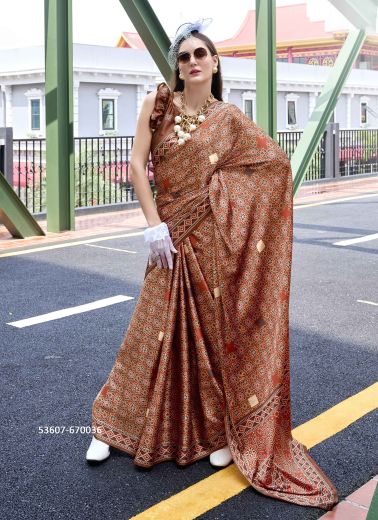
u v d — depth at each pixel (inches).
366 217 406.3
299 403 146.3
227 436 114.2
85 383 156.8
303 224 382.0
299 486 110.0
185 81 112.5
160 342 114.4
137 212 433.1
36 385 155.5
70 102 337.4
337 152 626.5
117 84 1382.9
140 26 309.7
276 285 112.7
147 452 115.7
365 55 1909.4
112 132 1378.0
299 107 1644.9
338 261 289.3
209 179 113.0
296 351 178.5
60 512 105.3
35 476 116.0
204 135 111.3
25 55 1359.5
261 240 113.1
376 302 226.5
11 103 1412.4
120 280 254.1
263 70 358.9
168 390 116.7
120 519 103.5
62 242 324.8
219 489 111.7
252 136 112.9
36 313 211.3
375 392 152.6
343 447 126.4
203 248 113.0
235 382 112.7
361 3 404.2
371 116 1847.9
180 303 114.1
